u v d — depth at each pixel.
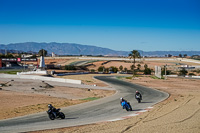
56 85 51.78
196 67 147.62
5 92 37.28
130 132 14.34
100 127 16.03
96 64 176.00
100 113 22.86
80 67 144.50
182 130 14.59
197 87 59.50
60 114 19.83
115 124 16.98
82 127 16.55
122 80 80.12
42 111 24.25
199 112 21.27
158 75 98.31
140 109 25.11
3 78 62.16
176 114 20.38
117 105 28.42
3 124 17.97
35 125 17.47
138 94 31.11
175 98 35.72
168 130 14.65
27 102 30.05
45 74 79.62
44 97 35.16
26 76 64.50
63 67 133.38
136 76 103.38
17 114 22.48
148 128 15.23
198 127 15.33
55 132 15.09
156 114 20.88
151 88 55.31
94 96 39.56
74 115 21.88
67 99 34.81
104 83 67.50
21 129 16.16
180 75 119.31
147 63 184.25
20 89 42.03
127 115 21.41
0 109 24.91
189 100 31.56
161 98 36.31
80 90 47.00
